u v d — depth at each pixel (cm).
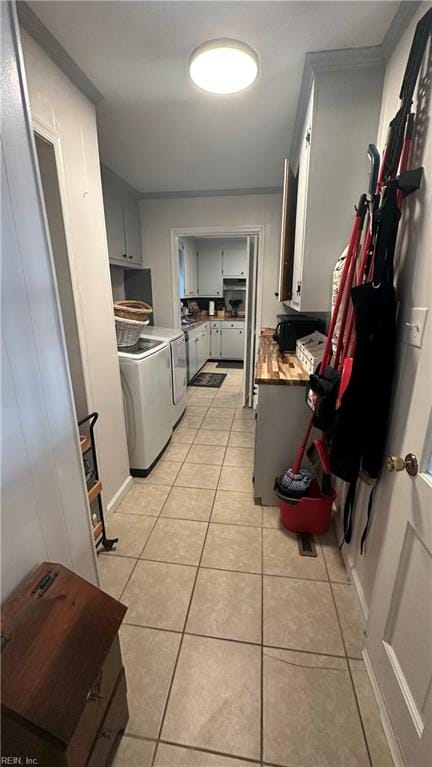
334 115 146
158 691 109
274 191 318
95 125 168
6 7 73
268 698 107
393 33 122
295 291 198
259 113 184
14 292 77
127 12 115
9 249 76
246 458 267
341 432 118
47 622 74
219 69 142
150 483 231
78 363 161
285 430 193
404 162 100
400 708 89
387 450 113
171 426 297
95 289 173
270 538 177
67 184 146
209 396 429
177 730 100
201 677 113
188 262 540
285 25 122
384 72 138
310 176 153
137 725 101
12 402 77
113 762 93
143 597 143
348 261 125
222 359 612
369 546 129
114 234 284
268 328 351
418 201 96
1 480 73
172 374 298
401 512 93
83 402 166
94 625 80
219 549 170
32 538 85
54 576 83
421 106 96
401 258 106
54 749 62
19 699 62
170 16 117
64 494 100
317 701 106
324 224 158
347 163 150
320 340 213
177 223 340
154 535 180
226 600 142
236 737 98
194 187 313
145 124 195
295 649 122
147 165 260
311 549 169
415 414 88
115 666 89
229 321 591
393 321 104
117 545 173
